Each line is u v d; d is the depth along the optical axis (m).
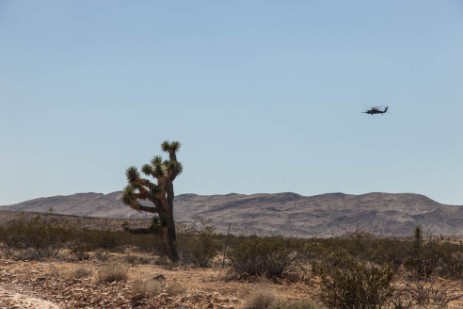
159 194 54.16
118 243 67.69
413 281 32.81
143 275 35.28
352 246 41.94
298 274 34.97
